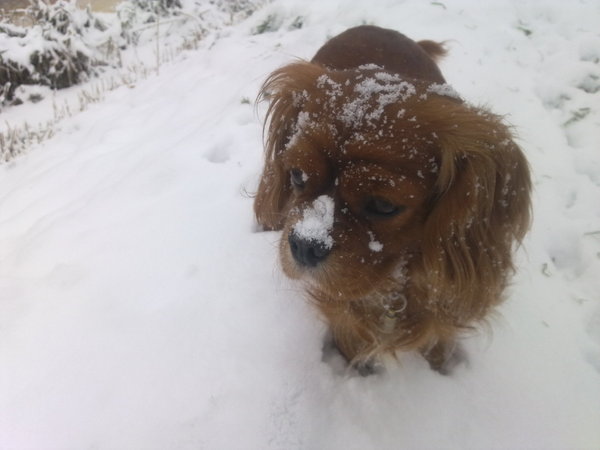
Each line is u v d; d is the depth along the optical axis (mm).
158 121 824
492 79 752
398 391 389
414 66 489
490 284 326
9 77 1172
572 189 585
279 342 406
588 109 694
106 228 534
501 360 406
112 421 356
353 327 376
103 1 1745
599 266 496
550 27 884
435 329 363
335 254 292
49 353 402
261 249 481
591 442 359
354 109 289
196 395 369
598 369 414
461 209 299
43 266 497
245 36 1093
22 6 1633
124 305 440
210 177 597
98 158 720
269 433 351
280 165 391
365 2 978
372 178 281
